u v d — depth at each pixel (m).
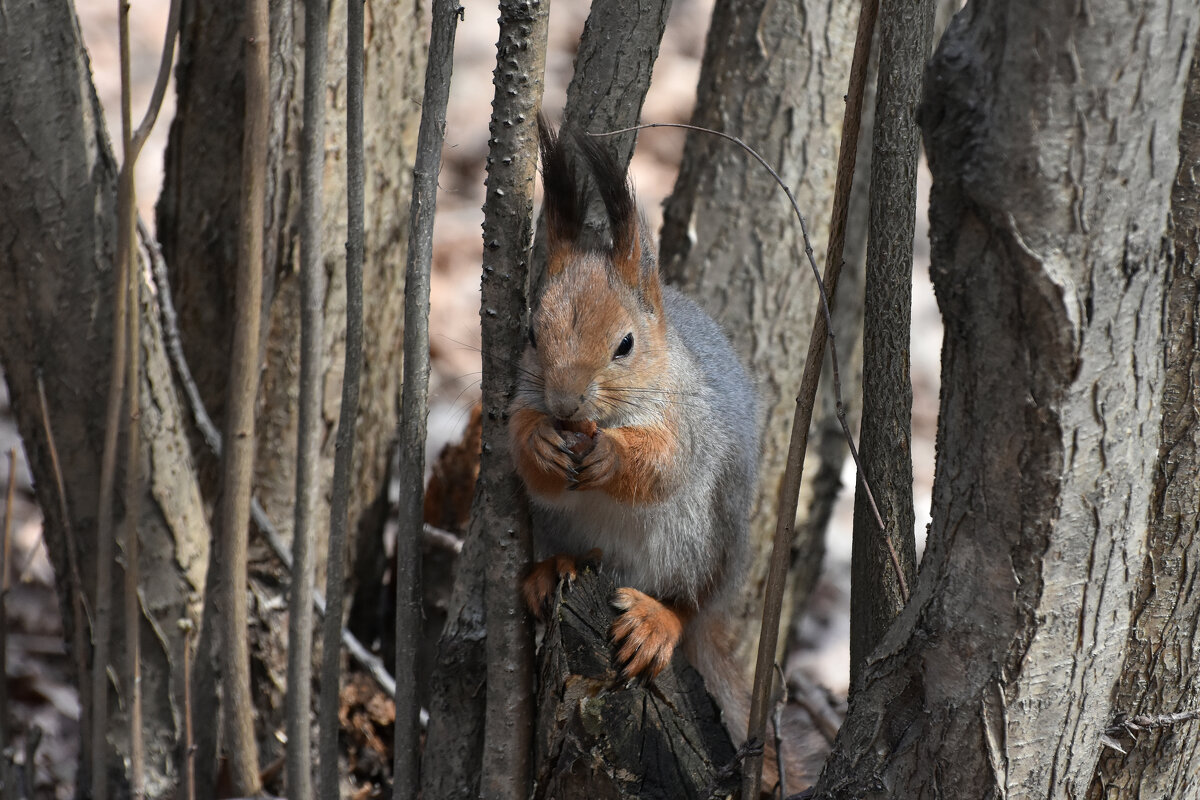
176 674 8.69
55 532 8.51
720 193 9.80
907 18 5.84
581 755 5.96
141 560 8.44
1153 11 3.89
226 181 9.21
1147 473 4.71
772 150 9.72
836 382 5.52
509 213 5.96
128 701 7.87
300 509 6.94
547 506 7.31
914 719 5.24
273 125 8.45
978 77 4.15
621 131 6.29
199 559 8.77
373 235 9.55
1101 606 4.85
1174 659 5.47
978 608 4.88
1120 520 4.71
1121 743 5.57
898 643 5.23
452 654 6.73
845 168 5.64
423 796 6.93
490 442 6.26
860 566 6.52
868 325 6.26
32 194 7.52
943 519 4.95
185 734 7.91
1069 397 4.41
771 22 9.64
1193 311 5.01
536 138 5.94
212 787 8.55
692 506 7.62
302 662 7.07
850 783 5.43
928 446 15.55
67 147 7.55
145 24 18.91
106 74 17.55
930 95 4.29
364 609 10.65
